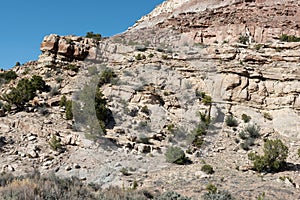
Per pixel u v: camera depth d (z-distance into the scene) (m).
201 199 13.54
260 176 18.20
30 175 11.73
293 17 45.81
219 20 45.94
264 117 26.98
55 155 19.02
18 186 8.55
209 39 43.97
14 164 17.94
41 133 21.47
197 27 45.66
